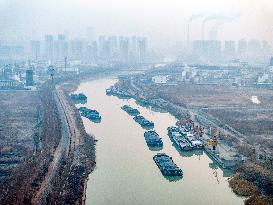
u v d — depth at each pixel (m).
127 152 193.25
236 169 165.00
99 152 192.50
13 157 177.00
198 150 199.75
